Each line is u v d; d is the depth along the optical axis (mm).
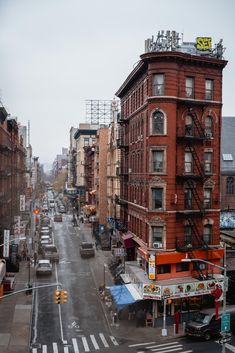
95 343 32156
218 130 41562
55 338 32969
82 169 131125
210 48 42906
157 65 39062
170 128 38938
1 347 30609
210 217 41031
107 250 68625
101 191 81125
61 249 69438
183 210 39719
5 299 42094
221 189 57250
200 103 40031
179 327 36188
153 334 34469
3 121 55750
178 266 39031
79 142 133625
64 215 125938
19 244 60000
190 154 40531
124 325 36531
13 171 71250
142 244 42281
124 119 51375
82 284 48188
